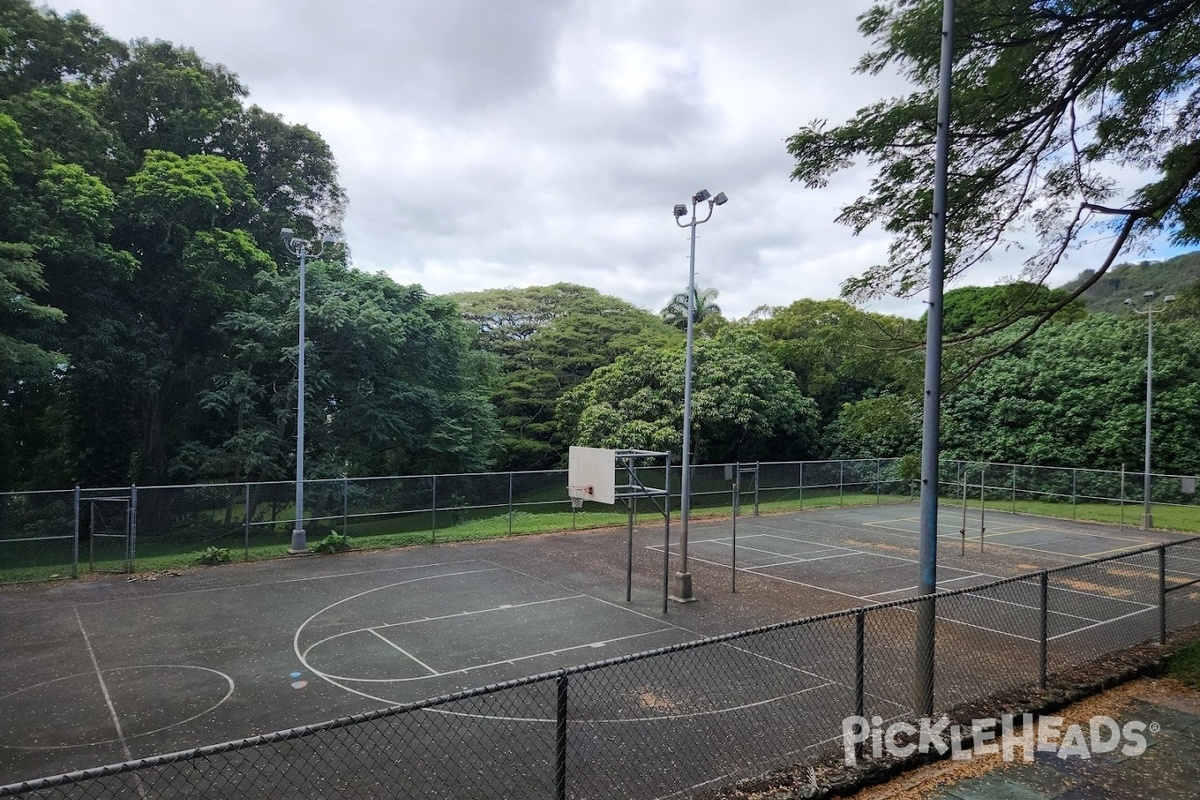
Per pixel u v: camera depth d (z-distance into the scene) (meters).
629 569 13.78
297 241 17.88
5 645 10.76
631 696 8.51
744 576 16.25
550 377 38.59
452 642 10.95
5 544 16.00
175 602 13.40
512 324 43.84
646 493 13.93
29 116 19.44
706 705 8.20
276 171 27.56
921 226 10.73
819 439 38.84
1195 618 12.53
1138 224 10.52
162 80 23.73
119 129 23.67
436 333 27.12
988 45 9.44
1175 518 26.02
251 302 23.34
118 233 21.53
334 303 22.84
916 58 9.80
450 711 8.11
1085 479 28.64
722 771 6.49
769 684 8.92
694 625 12.03
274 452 22.73
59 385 22.20
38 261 18.31
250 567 16.66
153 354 21.94
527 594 14.19
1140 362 30.17
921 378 11.14
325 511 20.33
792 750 6.91
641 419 29.78
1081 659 10.06
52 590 14.29
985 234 10.96
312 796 6.11
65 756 7.14
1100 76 10.16
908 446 35.53
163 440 24.16
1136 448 29.80
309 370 22.95
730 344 34.16
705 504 28.89
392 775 6.51
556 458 37.88
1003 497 31.28
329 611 12.79
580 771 6.53
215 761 6.84
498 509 25.69
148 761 3.33
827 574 16.61
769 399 32.72
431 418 27.22
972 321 39.72
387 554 18.44
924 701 6.85
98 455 22.81
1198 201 10.01
